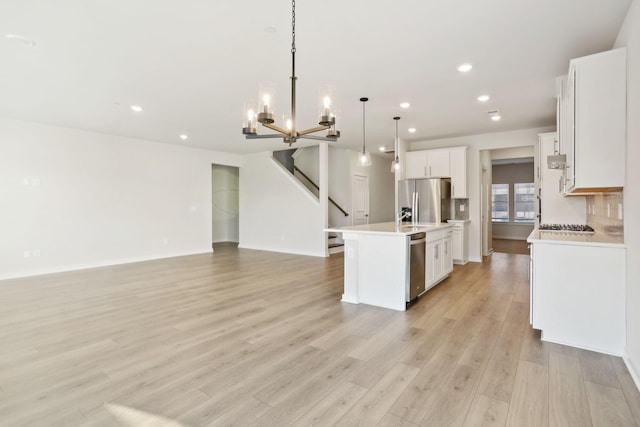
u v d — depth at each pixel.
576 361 2.47
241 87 3.86
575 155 2.66
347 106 4.60
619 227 2.87
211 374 2.30
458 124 5.68
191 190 7.73
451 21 2.50
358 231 3.90
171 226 7.35
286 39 2.75
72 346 2.74
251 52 2.98
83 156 6.00
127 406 1.94
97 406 1.94
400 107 4.65
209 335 2.97
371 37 2.73
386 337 2.93
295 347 2.73
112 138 6.39
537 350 2.66
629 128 2.41
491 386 2.14
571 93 2.81
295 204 7.88
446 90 3.99
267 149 8.15
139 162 6.80
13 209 5.23
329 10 2.34
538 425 1.77
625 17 2.45
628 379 2.22
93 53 3.00
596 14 2.42
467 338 2.90
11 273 5.22
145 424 1.78
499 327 3.15
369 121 5.44
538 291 2.86
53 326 3.19
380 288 3.83
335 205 8.77
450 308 3.73
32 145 5.42
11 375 2.29
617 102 2.53
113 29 2.59
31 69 3.34
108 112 4.87
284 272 5.66
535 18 2.47
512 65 3.29
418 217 6.16
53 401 1.98
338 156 8.73
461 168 6.46
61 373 2.31
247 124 2.80
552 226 4.27
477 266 6.16
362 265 3.96
